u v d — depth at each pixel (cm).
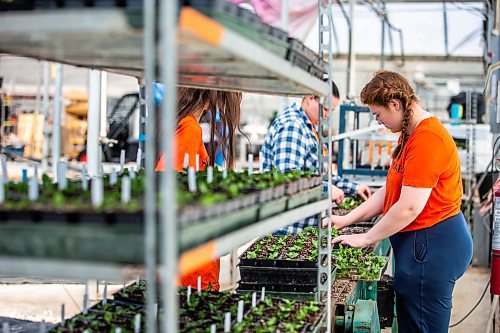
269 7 907
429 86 1348
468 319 584
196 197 195
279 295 309
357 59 1577
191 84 293
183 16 137
